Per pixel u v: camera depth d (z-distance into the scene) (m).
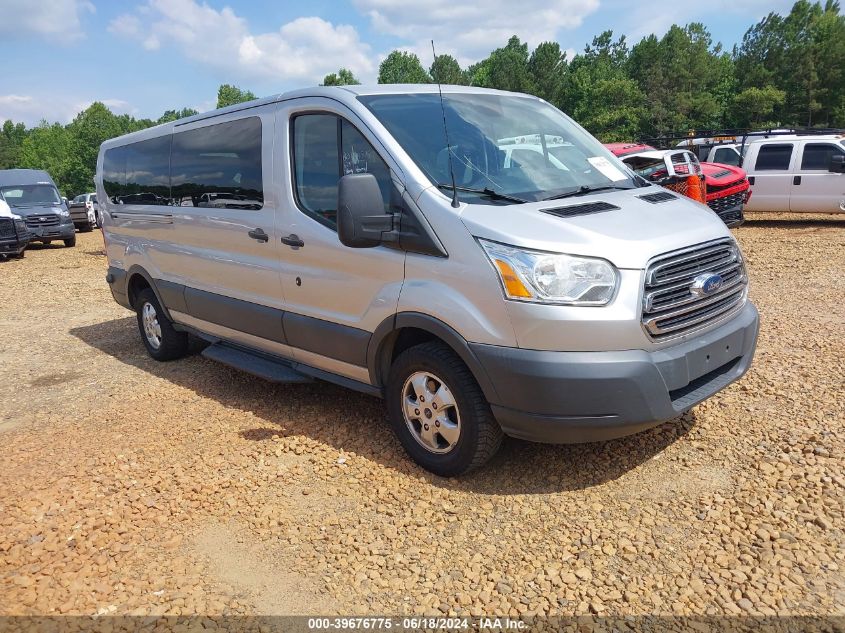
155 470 4.20
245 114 4.99
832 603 2.73
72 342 7.92
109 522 3.60
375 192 3.68
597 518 3.40
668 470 3.81
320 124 4.36
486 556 3.16
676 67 76.88
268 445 4.45
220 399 5.45
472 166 3.96
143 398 5.62
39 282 13.19
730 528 3.25
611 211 3.70
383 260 3.87
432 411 3.81
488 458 3.74
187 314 5.96
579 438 3.37
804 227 14.62
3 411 5.56
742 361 3.91
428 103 4.34
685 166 12.06
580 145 4.74
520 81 86.38
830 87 71.88
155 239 6.20
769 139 15.23
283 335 4.78
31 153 103.00
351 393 5.36
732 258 3.83
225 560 3.23
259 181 4.80
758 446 4.00
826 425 4.22
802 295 7.75
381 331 3.95
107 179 7.17
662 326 3.37
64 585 3.10
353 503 3.67
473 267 3.43
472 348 3.45
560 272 3.23
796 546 3.08
